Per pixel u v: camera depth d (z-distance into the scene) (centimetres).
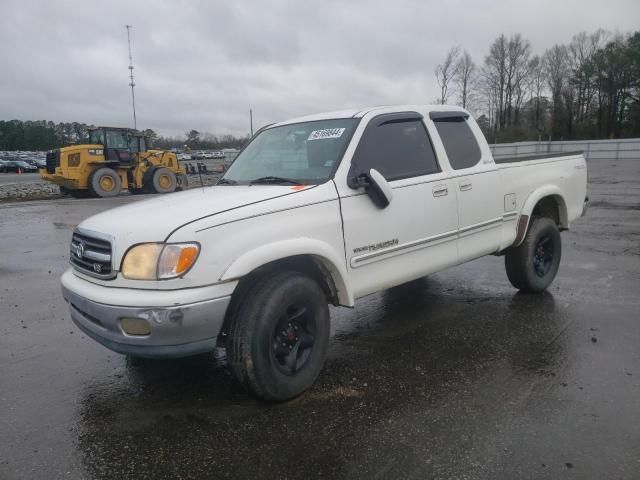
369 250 391
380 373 389
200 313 305
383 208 397
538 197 539
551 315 502
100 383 385
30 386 383
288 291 335
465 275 668
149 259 307
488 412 328
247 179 434
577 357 404
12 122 11906
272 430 315
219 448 298
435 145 454
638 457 278
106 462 288
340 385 371
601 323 474
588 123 7081
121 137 2239
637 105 6556
